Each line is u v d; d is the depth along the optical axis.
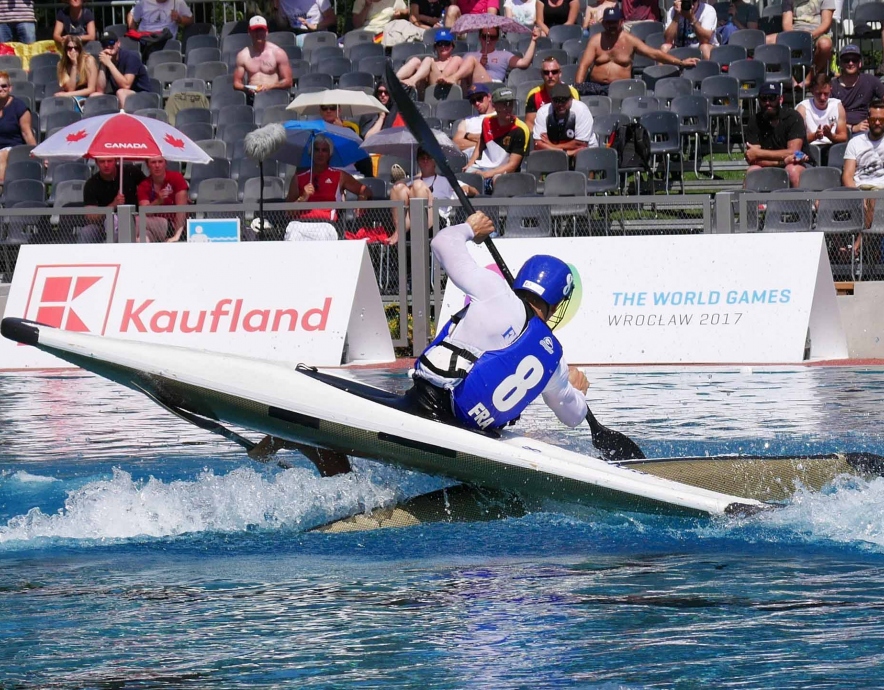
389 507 21.05
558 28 71.25
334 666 13.11
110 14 80.50
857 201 45.41
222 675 12.88
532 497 20.86
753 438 27.84
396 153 54.19
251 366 22.16
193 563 18.00
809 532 19.34
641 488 19.92
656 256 45.25
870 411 31.78
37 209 48.66
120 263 47.09
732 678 12.51
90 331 46.44
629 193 60.00
